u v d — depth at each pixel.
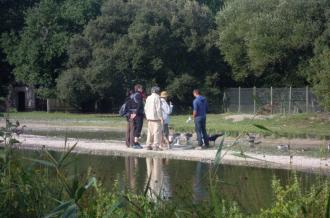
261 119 44.97
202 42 65.81
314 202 5.60
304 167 15.19
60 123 45.78
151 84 64.56
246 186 11.17
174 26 65.19
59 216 5.11
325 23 54.75
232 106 63.53
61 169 6.41
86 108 67.88
